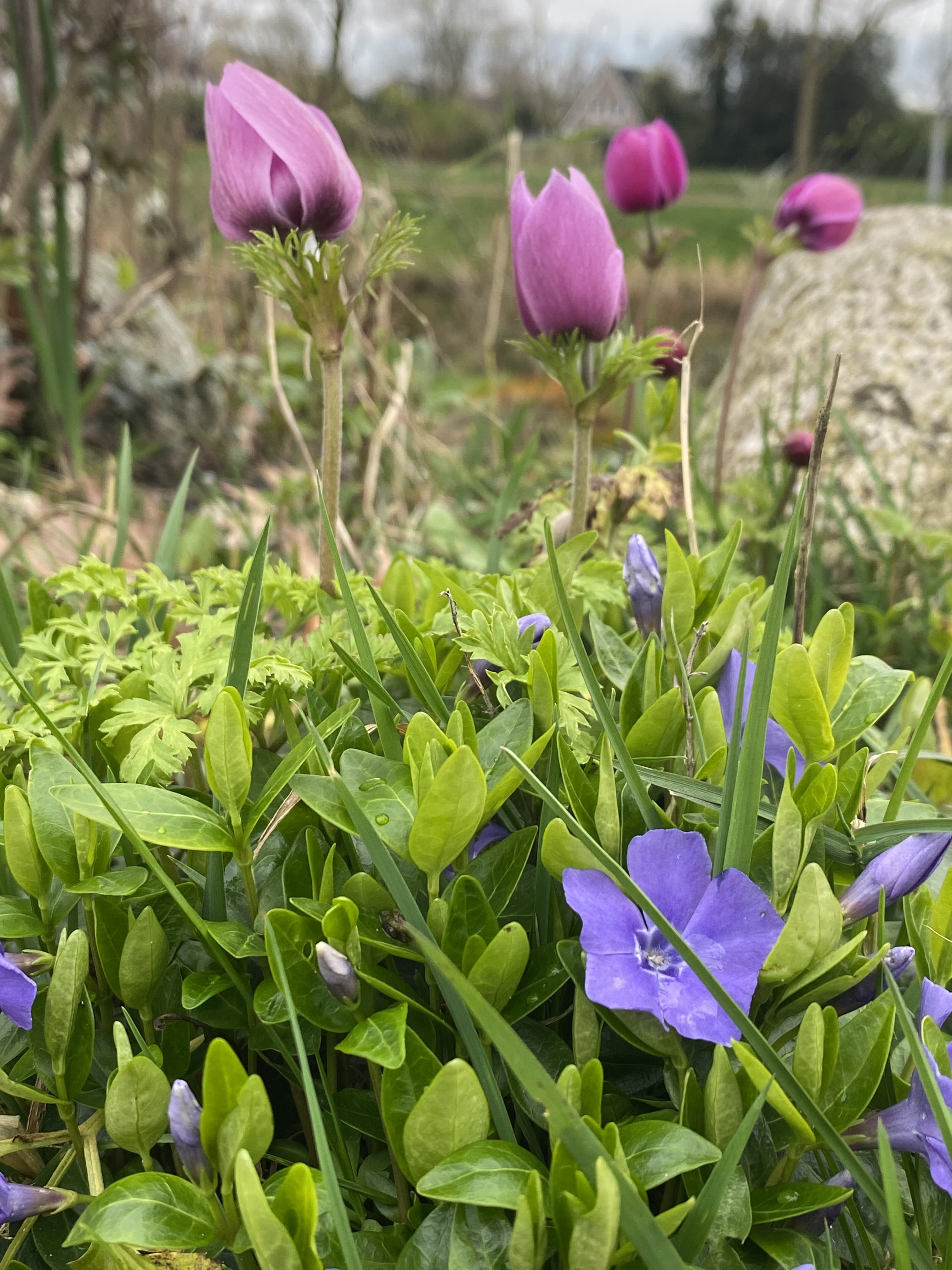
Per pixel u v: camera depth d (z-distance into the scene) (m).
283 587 0.23
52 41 0.60
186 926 0.18
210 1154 0.13
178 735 0.17
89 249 0.71
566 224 0.22
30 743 0.18
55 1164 0.17
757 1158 0.15
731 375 0.47
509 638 0.19
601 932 0.14
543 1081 0.12
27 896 0.18
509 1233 0.13
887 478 0.60
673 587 0.21
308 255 0.22
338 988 0.14
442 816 0.15
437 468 0.65
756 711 0.15
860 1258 0.16
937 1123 0.14
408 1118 0.13
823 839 0.17
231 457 0.68
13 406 0.67
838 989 0.15
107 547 0.41
